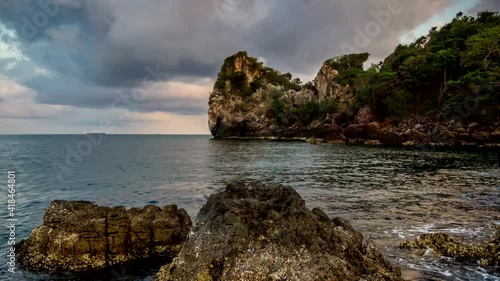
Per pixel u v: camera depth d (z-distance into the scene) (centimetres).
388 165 4128
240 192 1126
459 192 2369
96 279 1103
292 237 882
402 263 1094
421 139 7412
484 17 9531
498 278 978
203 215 1054
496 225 1519
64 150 9606
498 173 3259
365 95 9656
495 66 7288
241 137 15762
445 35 9588
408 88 8938
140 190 2945
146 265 1201
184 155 7581
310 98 14900
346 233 988
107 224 1227
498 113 6850
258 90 17650
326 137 9806
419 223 1609
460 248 1160
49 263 1169
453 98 7494
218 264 844
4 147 11281
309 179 3216
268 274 795
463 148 6362
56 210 1302
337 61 14888
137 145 14500
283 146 8950
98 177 3894
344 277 804
